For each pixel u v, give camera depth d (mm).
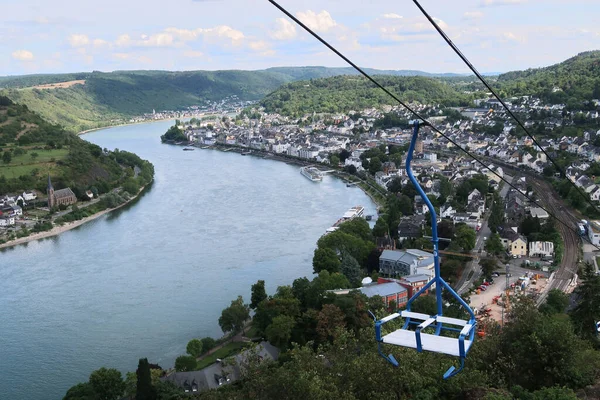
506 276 157250
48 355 126875
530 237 188000
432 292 151500
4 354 127875
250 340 129125
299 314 130375
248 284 164625
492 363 75438
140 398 99938
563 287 152000
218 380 107688
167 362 122000
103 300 157125
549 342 71500
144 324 140750
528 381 71875
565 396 60125
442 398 69688
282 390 75875
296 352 87062
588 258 174625
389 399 67812
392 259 172625
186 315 145125
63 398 102938
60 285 171125
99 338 134125
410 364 70875
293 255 190250
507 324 80750
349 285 148750
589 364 71875
